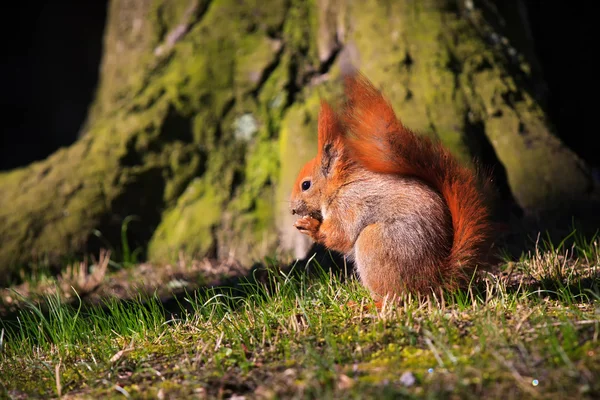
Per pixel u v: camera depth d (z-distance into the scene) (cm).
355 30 1184
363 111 679
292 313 656
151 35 1287
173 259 1106
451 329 575
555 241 887
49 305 762
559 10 1517
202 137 1191
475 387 480
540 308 612
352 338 586
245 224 1120
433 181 677
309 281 759
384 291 647
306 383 511
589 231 914
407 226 641
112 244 1138
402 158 679
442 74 1106
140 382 568
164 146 1187
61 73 2555
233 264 1053
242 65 1213
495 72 1124
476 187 684
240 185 1163
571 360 500
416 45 1138
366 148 679
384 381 501
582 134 1475
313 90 1185
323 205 712
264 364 567
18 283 1095
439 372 507
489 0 1215
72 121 2538
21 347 704
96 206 1141
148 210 1163
